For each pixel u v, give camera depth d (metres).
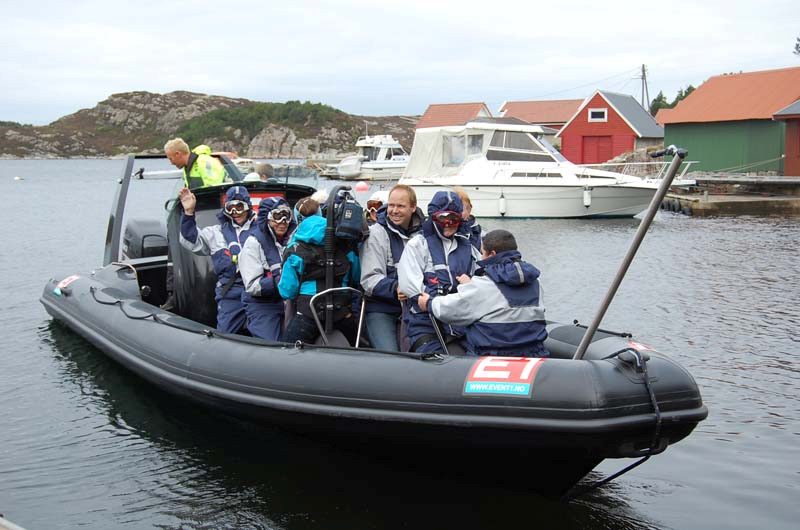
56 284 8.36
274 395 4.59
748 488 4.71
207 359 5.11
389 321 5.09
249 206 5.89
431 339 4.69
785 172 31.14
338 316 4.88
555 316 9.02
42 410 6.04
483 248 4.46
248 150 149.25
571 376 3.95
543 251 15.31
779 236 17.86
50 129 173.25
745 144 33.47
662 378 4.05
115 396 6.35
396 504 4.51
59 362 7.25
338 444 4.77
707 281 11.38
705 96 36.19
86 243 15.86
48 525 4.24
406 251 4.70
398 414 4.17
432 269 4.69
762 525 4.27
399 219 4.98
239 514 4.39
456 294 4.38
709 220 22.56
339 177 48.06
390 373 4.29
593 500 4.59
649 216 3.75
